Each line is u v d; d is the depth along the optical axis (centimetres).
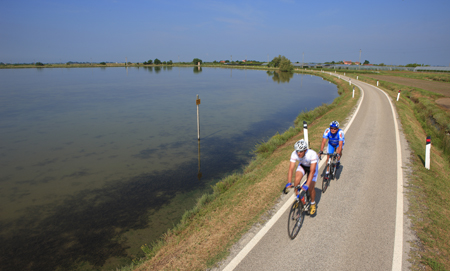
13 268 589
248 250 472
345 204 625
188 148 1413
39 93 3859
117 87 4822
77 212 807
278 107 2791
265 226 545
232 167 1142
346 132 1308
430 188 694
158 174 1078
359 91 3306
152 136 1650
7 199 883
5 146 1446
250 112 2495
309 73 10062
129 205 846
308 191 536
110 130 1798
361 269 421
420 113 2133
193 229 612
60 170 1123
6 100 3164
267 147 1239
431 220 548
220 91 4297
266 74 9712
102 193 923
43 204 854
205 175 1064
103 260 608
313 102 3155
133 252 632
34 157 1279
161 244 609
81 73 9188
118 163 1202
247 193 721
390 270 416
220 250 480
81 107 2719
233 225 563
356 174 799
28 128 1850
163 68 14775
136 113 2416
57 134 1694
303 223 552
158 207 830
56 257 621
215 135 1675
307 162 494
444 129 1661
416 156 955
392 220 554
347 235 508
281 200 654
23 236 698
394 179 757
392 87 4050
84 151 1367
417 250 460
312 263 435
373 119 1609
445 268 414
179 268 449
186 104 2953
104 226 737
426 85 4722
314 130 1384
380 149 1038
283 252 463
